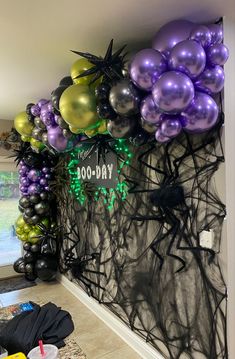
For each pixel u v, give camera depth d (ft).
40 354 5.49
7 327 6.84
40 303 9.45
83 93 5.17
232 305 4.72
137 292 6.81
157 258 6.11
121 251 7.40
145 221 6.43
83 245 9.50
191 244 5.24
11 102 9.43
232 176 4.75
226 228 4.66
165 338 5.97
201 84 4.23
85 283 9.35
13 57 6.02
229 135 4.72
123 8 4.35
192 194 5.19
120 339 7.24
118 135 5.19
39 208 10.86
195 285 5.22
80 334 7.46
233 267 4.74
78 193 9.70
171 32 4.42
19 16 4.50
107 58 4.82
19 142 11.39
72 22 4.73
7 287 11.27
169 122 4.28
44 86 7.87
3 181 12.87
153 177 6.09
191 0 4.19
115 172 7.48
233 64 4.80
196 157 5.10
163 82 3.86
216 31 4.40
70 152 9.98
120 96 4.49
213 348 4.91
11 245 13.17
